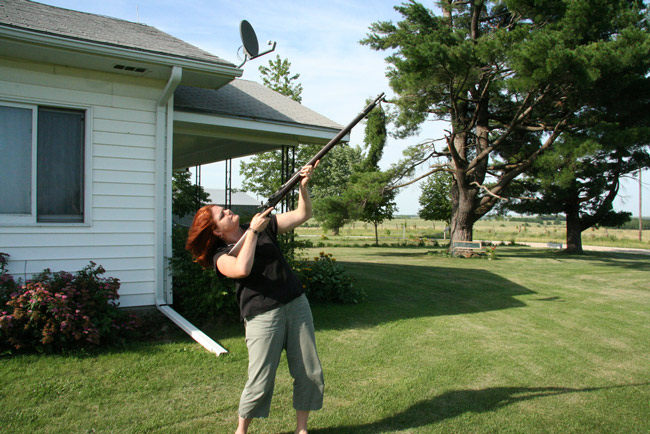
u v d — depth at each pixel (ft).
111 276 18.43
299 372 9.53
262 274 9.27
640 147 52.16
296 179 9.35
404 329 19.60
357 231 174.19
